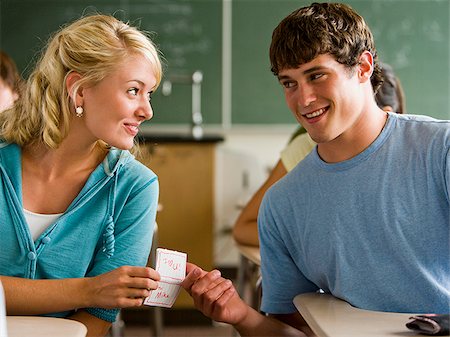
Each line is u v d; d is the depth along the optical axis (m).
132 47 1.72
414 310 1.66
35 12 5.57
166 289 1.71
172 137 4.74
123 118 1.71
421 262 1.65
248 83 5.69
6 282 1.68
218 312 1.84
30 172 1.80
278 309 1.93
